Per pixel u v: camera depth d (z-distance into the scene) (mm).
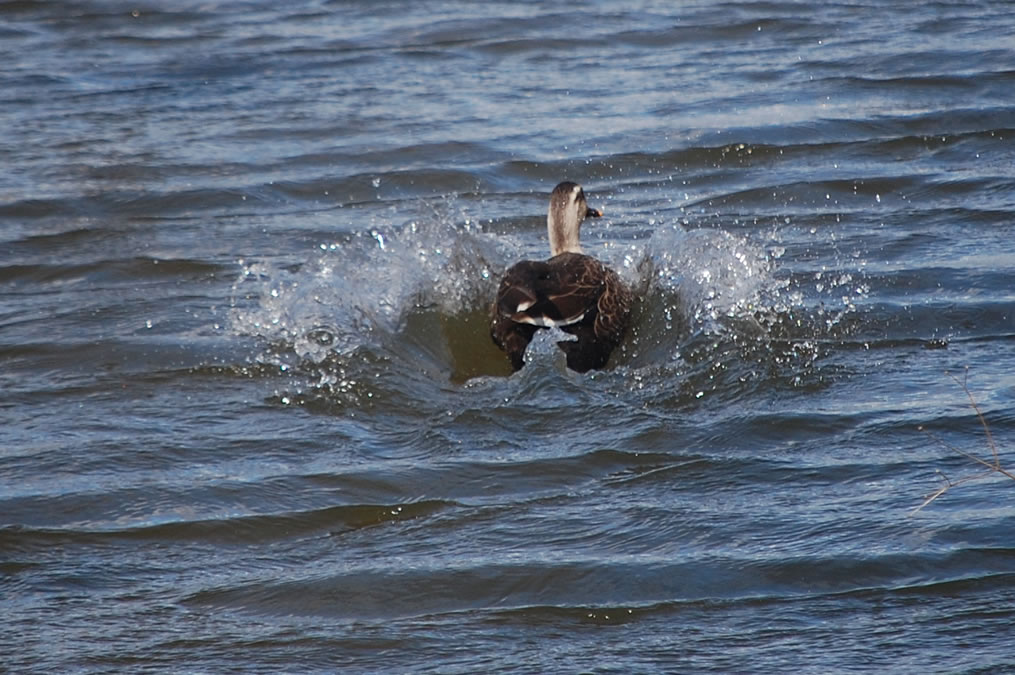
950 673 11086
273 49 39562
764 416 16531
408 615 12430
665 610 12328
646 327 19828
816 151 29547
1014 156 28516
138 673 11547
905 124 30891
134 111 33938
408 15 42875
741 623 12055
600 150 29875
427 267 21672
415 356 19375
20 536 14078
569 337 18969
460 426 16688
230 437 16531
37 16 44125
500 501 14633
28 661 11742
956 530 13383
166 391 18125
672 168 29016
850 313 20062
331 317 20156
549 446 16016
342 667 11586
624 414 16828
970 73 34469
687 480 14953
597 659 11555
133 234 25594
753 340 18984
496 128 31609
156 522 14352
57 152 30656
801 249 23422
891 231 24219
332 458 15891
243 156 30109
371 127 31922
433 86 35344
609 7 43094
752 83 34688
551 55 38188
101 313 21281
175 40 40938
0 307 21891
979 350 18609
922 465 15000
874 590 12453
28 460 15930
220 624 12352
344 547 13758
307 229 25719
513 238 24938
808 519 13828
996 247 22984
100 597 12883
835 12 41781
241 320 20469
